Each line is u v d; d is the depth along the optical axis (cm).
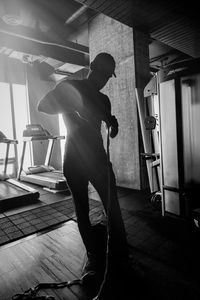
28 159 697
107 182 168
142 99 338
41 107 161
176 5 342
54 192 421
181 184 251
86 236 173
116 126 174
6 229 253
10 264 186
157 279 158
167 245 205
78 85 162
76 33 518
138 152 404
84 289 153
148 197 358
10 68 645
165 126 260
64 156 171
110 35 436
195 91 231
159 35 450
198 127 233
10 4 378
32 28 436
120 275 160
